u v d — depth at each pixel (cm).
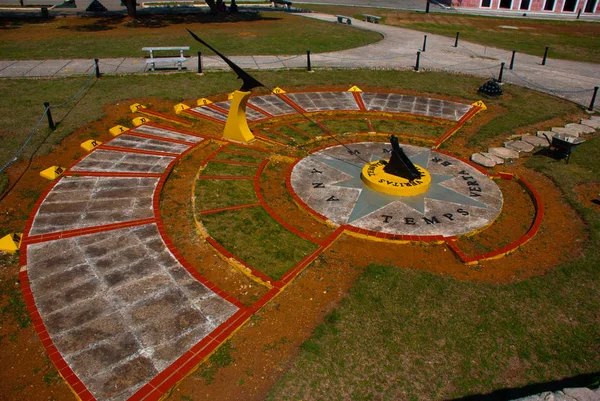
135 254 855
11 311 730
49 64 2102
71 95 1700
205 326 698
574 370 641
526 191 1148
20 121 1436
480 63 2420
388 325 710
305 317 732
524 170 1245
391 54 2561
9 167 1167
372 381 619
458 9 4881
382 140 1412
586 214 1032
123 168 1177
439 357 657
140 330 687
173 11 3806
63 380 617
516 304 760
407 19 3991
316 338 684
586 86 2031
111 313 717
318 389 606
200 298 754
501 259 887
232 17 3581
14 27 2939
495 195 1103
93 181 1111
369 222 976
